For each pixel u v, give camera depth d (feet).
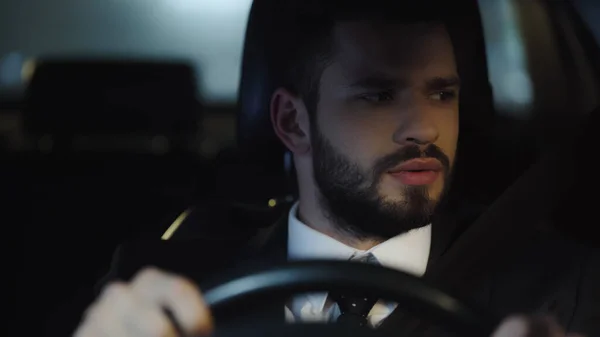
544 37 10.93
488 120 7.39
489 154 7.47
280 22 6.75
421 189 6.22
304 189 6.74
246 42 7.12
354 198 6.36
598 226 6.98
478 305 4.67
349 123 6.25
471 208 7.29
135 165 19.65
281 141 7.34
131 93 21.22
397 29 6.25
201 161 20.01
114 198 18.52
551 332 4.32
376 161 6.24
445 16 6.36
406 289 4.67
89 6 34.91
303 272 4.72
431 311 4.66
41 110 21.04
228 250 7.20
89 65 21.40
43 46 34.42
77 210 18.29
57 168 19.49
